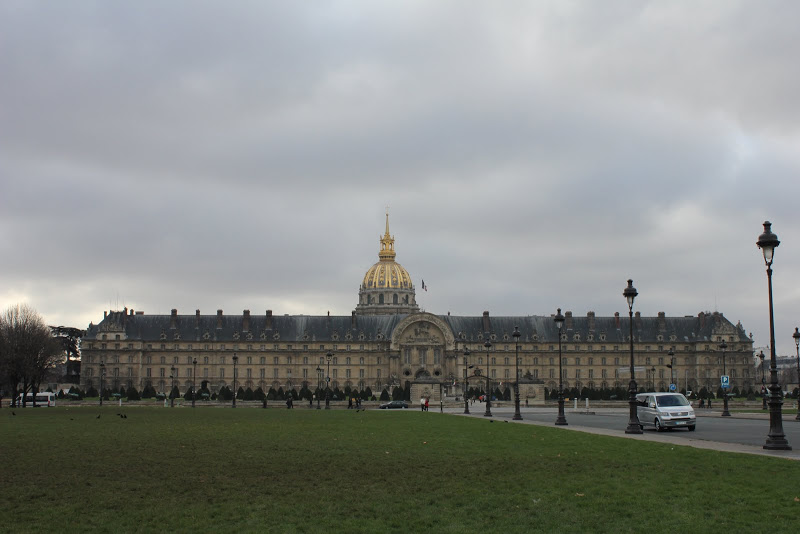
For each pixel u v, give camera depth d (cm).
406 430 6581
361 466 3966
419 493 3166
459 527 2588
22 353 15125
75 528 2630
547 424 7850
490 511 2817
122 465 4041
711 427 7319
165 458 4341
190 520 2725
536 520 2669
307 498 3083
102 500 3069
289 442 5334
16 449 4853
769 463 3791
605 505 2867
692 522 2597
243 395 18762
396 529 2584
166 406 15162
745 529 2506
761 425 7731
